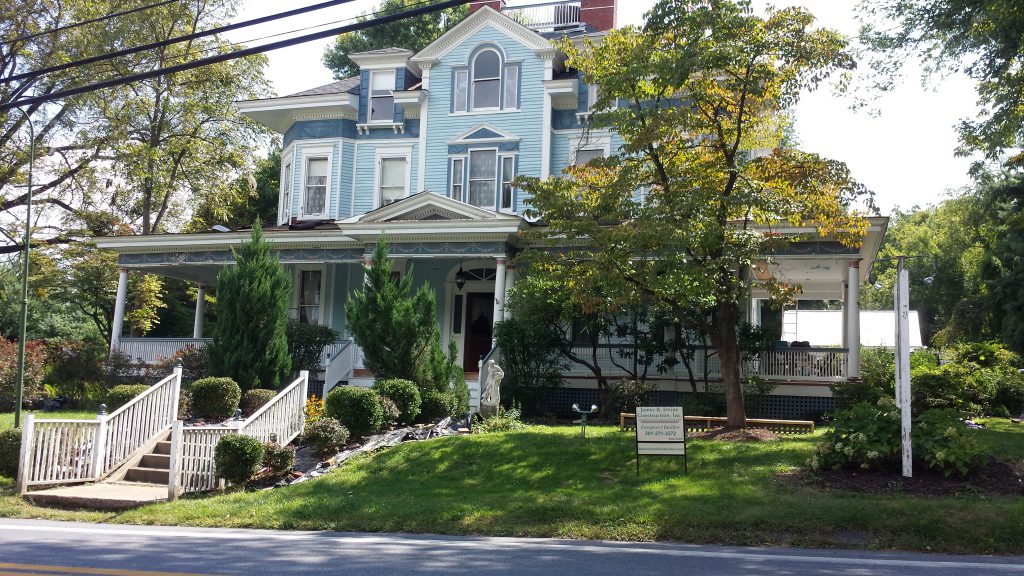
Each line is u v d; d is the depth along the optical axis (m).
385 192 27.70
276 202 44.34
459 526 10.20
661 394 21.81
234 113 35.28
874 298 60.38
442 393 18.28
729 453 13.20
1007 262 39.66
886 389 19.59
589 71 16.42
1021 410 19.97
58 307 43.78
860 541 8.95
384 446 15.58
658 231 13.95
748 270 21.72
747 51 14.60
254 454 13.48
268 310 19.41
